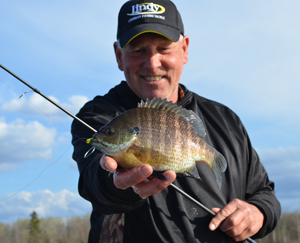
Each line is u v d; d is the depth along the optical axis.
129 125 0.58
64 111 0.69
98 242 0.79
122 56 0.92
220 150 0.87
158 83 0.88
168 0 0.94
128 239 0.75
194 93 1.00
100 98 0.92
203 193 0.80
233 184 0.85
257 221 0.79
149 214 0.74
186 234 0.74
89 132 0.78
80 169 0.76
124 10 0.91
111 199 0.62
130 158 0.57
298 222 13.20
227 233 0.77
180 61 0.91
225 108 0.98
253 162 0.94
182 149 0.61
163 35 0.85
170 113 0.62
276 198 0.92
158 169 0.59
